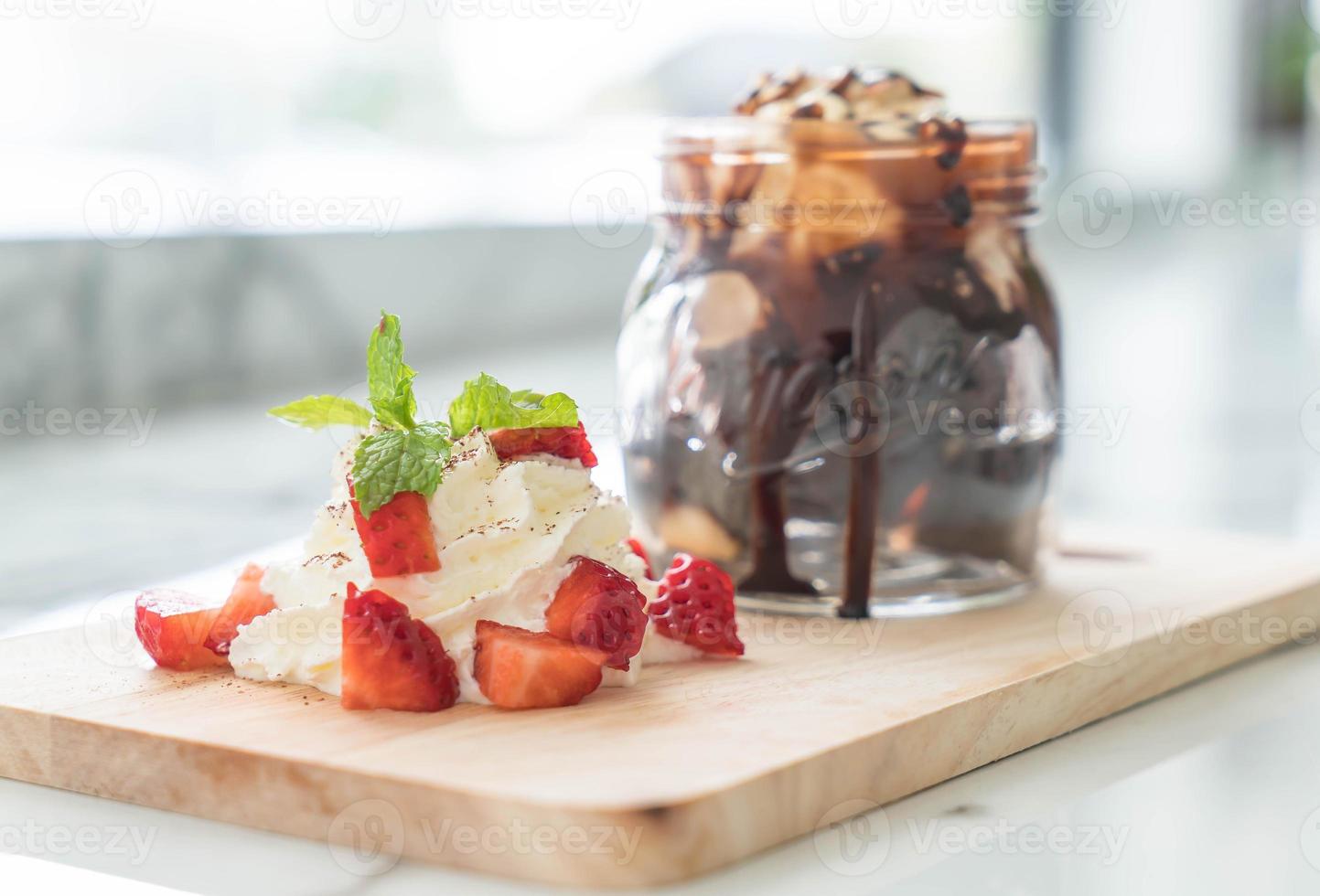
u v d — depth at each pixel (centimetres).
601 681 59
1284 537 84
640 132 121
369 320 102
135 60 98
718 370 65
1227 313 160
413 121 113
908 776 57
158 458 89
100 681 59
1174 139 179
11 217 89
